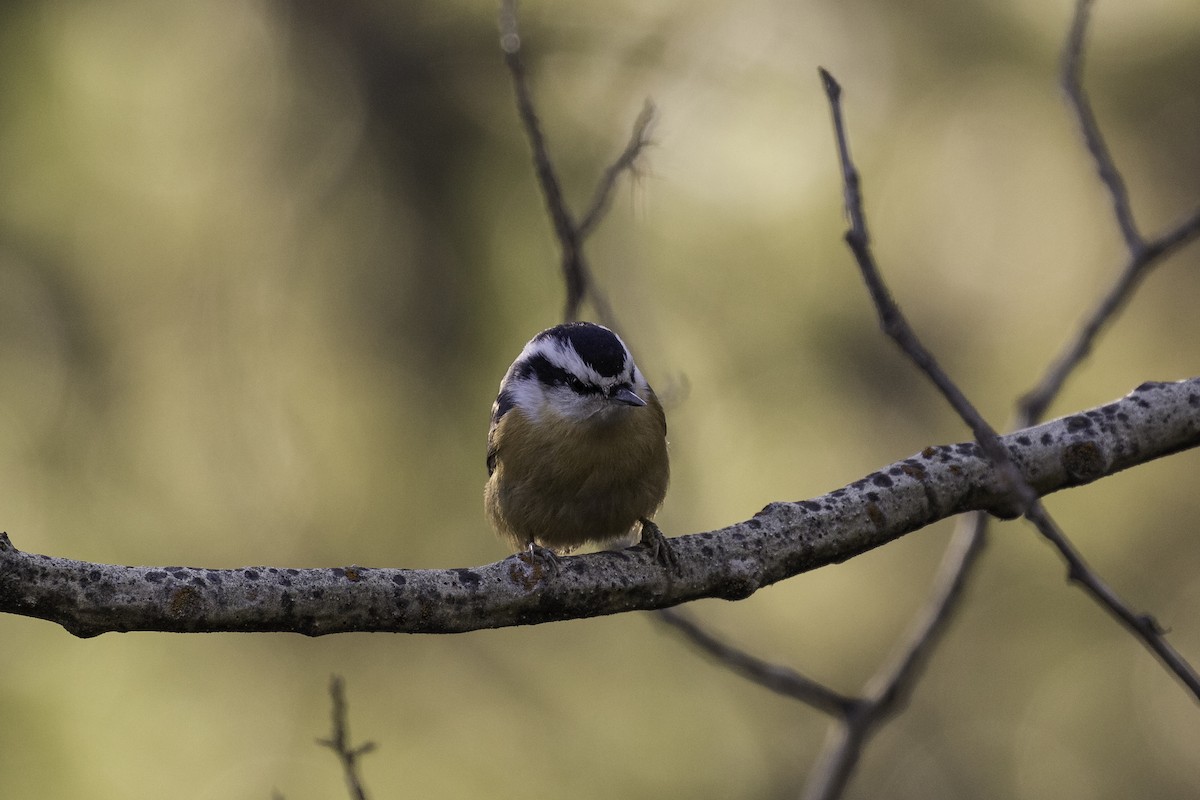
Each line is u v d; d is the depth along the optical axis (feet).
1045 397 24.90
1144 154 40.01
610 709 39.81
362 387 36.50
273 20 38.06
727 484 37.70
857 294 38.04
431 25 37.83
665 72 38.40
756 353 37.86
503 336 36.24
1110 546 40.45
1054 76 38.88
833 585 41.47
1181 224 24.99
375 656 38.83
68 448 35.37
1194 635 39.93
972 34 39.06
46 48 36.50
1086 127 25.41
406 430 36.17
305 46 38.06
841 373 38.19
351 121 37.70
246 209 37.06
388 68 37.63
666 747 39.40
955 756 43.16
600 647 40.42
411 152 37.29
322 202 37.24
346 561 35.50
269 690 37.88
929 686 43.62
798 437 37.93
